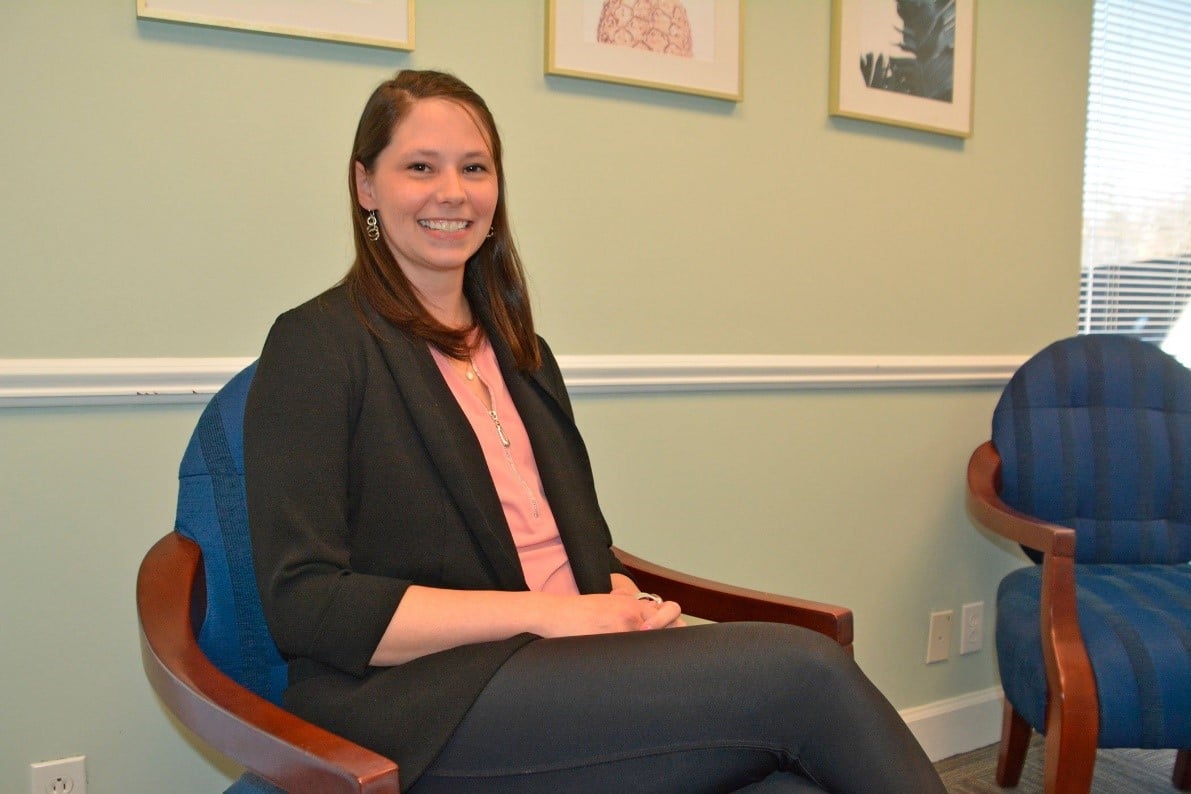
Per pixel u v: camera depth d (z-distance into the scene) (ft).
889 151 6.70
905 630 7.03
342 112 4.77
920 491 7.04
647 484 5.82
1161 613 5.01
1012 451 6.46
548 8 5.22
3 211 4.06
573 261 5.47
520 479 3.70
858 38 6.40
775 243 6.23
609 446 5.67
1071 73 7.66
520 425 3.86
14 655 4.23
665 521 5.90
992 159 7.26
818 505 6.55
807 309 6.41
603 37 5.40
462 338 3.67
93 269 4.26
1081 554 6.39
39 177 4.12
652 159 5.69
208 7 4.37
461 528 3.28
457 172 3.57
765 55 6.07
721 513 6.12
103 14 4.20
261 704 2.51
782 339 6.31
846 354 6.62
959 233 7.13
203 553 3.55
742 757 2.64
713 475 6.07
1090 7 7.72
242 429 3.65
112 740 4.45
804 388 6.40
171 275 4.43
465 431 3.42
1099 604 5.14
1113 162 8.23
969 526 7.29
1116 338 6.70
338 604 2.78
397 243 3.58
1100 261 8.29
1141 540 6.32
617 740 2.60
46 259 4.16
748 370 6.06
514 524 3.61
